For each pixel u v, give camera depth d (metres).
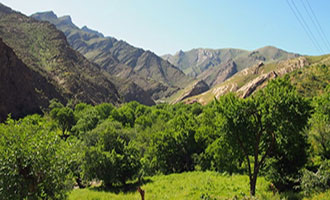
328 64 111.00
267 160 18.84
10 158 10.73
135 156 33.19
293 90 16.12
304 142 18.42
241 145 17.36
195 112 106.00
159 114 93.38
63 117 74.06
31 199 10.94
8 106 79.38
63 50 170.25
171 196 20.77
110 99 157.12
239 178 25.55
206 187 22.33
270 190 19.42
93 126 69.75
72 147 13.98
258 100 16.95
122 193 24.81
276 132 16.03
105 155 30.12
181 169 39.72
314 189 14.72
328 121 23.88
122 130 51.78
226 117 17.30
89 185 36.41
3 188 10.38
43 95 98.88
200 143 39.41
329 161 16.81
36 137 11.80
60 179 12.08
